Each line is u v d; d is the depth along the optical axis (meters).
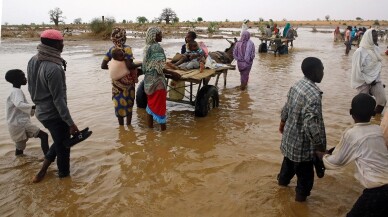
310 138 3.48
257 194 4.29
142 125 6.91
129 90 6.54
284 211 3.93
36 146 5.79
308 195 4.05
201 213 3.90
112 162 5.22
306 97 3.50
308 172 3.87
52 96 4.16
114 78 6.29
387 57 18.22
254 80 11.72
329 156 3.37
